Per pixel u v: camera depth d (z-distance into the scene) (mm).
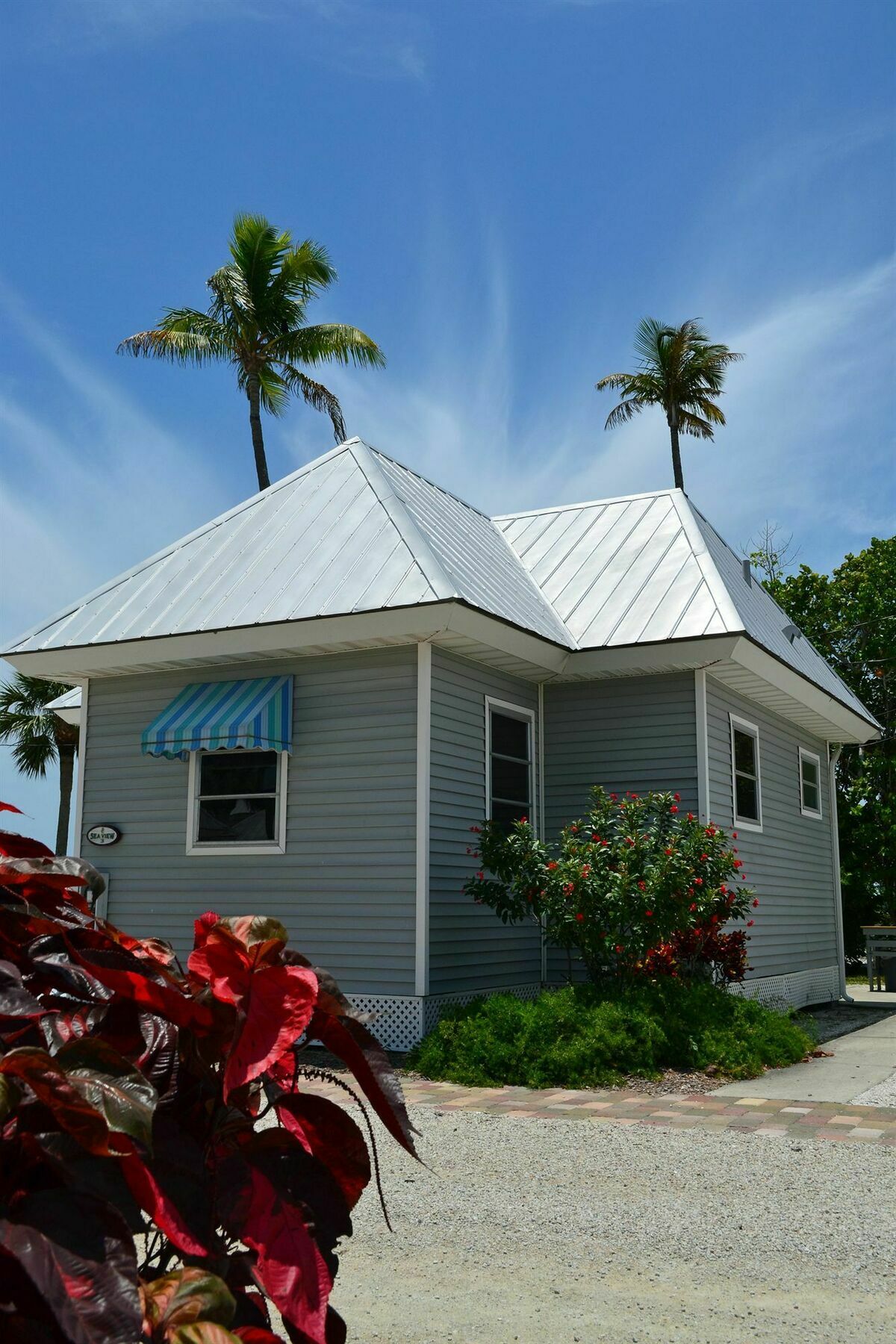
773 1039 11344
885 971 22016
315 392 31359
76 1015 1820
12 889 2115
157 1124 1720
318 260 30938
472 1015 10953
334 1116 1963
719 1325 4320
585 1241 5383
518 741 13742
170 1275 1516
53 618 13508
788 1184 6348
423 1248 5305
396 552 12273
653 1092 9484
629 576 14797
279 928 1892
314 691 12367
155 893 12852
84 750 13625
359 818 11852
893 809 28781
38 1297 1337
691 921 11164
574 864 11305
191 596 12945
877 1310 4469
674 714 13523
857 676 30656
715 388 38562
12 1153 1518
